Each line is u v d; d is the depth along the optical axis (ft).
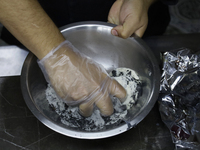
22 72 1.84
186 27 3.77
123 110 2.00
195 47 2.34
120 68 2.24
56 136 1.99
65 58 1.77
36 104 1.81
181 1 4.03
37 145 1.96
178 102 1.96
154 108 2.10
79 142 1.98
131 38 2.03
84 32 2.10
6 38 2.76
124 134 2.00
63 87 1.77
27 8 1.55
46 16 1.67
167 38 2.39
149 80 1.96
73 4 2.60
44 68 1.80
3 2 1.49
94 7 2.65
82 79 1.78
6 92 2.16
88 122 1.96
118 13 2.22
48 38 1.69
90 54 2.27
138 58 2.10
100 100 1.81
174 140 1.88
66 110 2.02
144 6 2.10
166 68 1.99
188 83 1.93
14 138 1.99
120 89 1.91
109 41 2.14
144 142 1.98
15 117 2.06
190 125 1.87
